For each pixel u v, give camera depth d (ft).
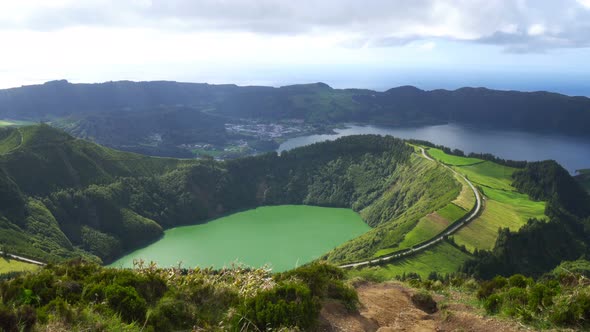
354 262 317.63
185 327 42.93
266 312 42.32
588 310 45.24
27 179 465.47
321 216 595.88
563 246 359.05
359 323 46.96
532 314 47.91
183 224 555.28
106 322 38.73
